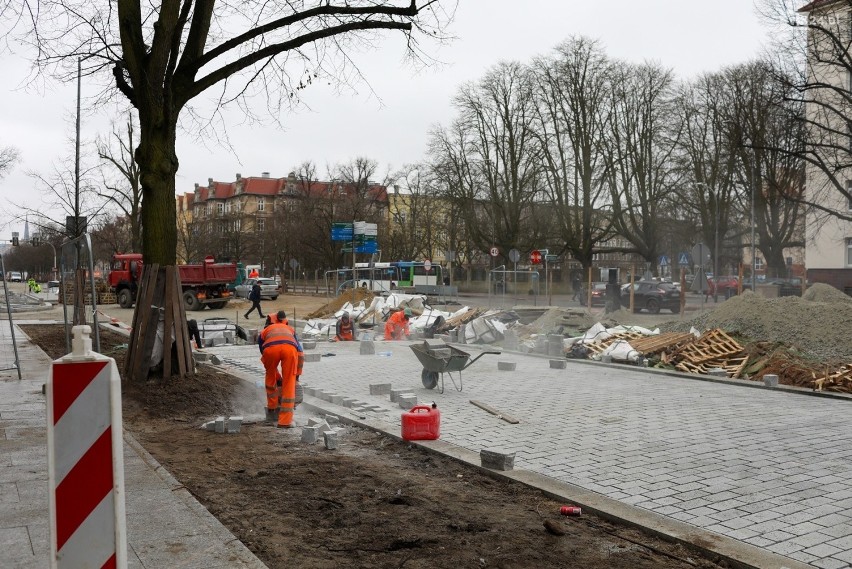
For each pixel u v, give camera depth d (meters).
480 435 8.25
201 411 9.63
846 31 29.69
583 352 16.94
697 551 4.68
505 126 49.09
